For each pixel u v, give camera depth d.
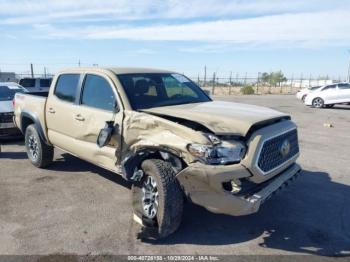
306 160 7.78
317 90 23.23
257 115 4.12
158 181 3.84
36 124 6.49
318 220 4.56
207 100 5.53
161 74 5.56
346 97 22.30
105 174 6.37
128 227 4.27
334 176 6.51
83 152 5.36
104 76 5.06
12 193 5.41
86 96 5.34
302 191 5.64
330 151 8.80
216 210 3.56
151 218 4.11
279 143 4.09
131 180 4.21
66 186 5.73
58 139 6.00
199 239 4.00
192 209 4.81
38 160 6.64
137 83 4.97
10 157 7.72
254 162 3.64
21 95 7.35
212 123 3.78
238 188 3.60
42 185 5.78
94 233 4.10
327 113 19.22
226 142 3.63
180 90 5.45
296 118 16.53
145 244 3.87
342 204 5.11
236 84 47.34
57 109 5.88
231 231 4.22
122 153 4.54
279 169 4.07
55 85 6.15
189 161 3.63
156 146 3.92
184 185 3.72
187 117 3.96
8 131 9.18
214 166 3.53
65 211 4.73
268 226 4.37
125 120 4.47
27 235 4.04
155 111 4.30
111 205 4.94
